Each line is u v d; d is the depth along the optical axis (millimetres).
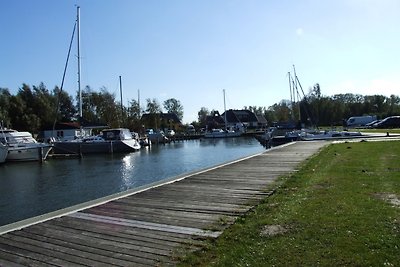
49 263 5051
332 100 86500
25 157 35031
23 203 16359
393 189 8430
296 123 53781
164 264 4832
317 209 6859
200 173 13250
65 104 82375
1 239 6098
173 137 72375
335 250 4777
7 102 66188
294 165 14555
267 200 8133
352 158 15398
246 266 4492
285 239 5340
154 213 7555
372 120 73438
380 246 4848
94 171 27500
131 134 52125
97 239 5977
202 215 7270
